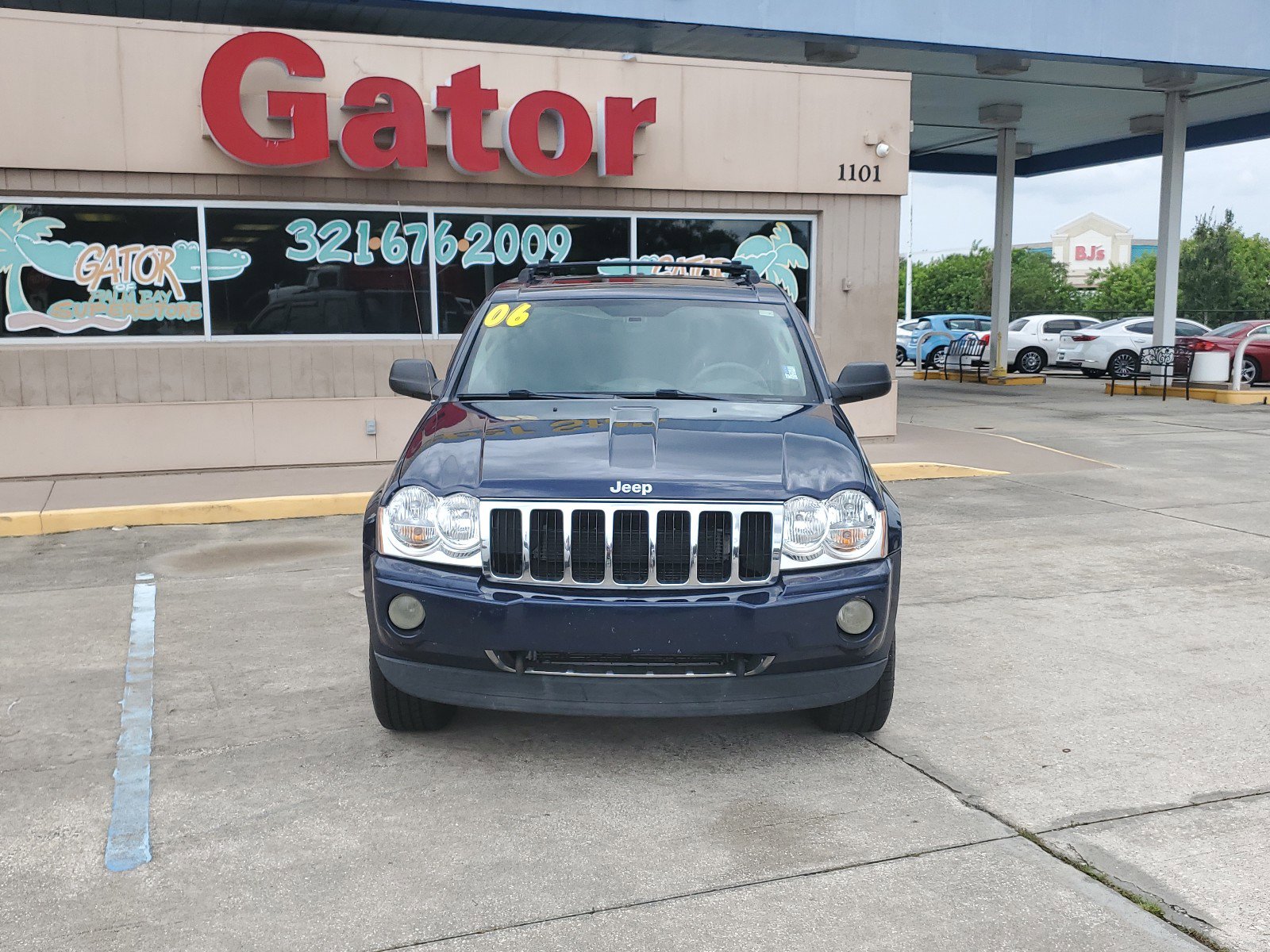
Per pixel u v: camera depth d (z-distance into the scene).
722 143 11.78
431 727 4.45
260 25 13.35
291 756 4.27
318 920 3.11
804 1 12.65
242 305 10.68
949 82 19.42
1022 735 4.50
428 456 4.16
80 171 9.98
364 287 10.98
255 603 6.50
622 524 3.81
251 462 10.74
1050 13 13.97
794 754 4.30
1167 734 4.52
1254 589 6.93
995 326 25.81
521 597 3.79
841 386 5.16
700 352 5.09
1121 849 3.53
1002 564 7.59
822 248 12.39
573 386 4.93
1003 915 3.13
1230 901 3.21
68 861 3.45
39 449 10.17
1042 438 14.46
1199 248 52.53
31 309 10.16
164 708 4.77
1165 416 17.47
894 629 4.19
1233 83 19.94
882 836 3.61
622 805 3.85
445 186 11.02
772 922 3.10
